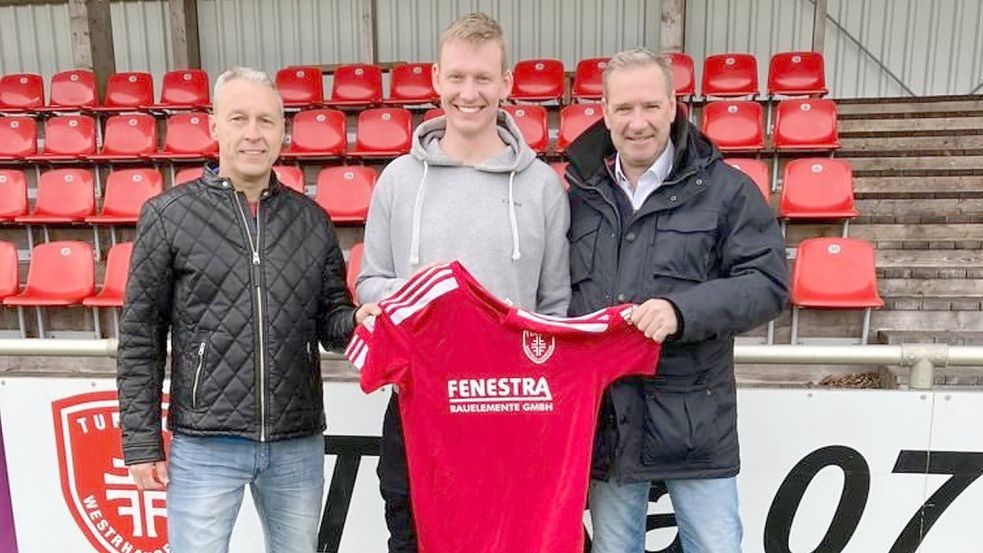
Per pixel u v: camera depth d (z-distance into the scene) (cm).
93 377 197
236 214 152
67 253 470
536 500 150
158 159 621
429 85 747
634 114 147
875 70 835
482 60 150
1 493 203
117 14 920
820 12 758
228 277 150
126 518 202
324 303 164
